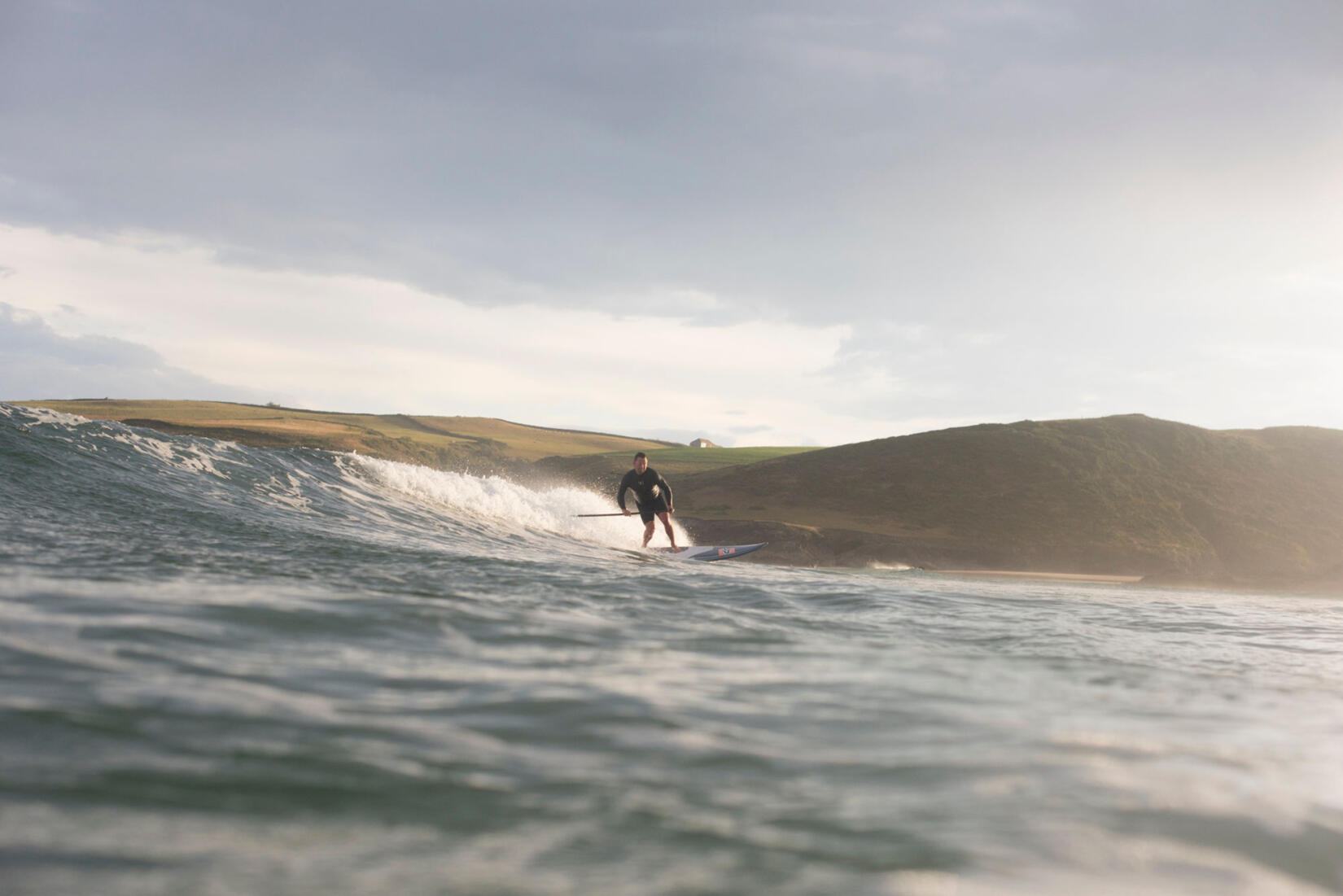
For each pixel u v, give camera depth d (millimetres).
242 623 4242
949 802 2299
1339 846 2086
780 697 3572
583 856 1875
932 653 5109
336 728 2721
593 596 6582
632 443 117688
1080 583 30875
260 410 106438
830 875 1811
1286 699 4234
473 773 2389
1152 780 2547
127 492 10227
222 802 2068
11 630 3646
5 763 2193
